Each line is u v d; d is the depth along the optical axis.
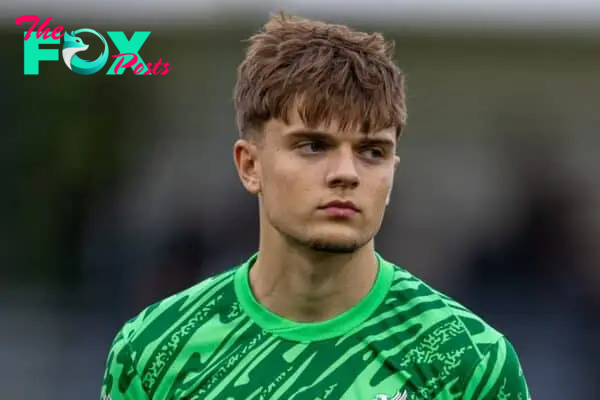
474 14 35.03
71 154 38.12
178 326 11.06
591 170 38.78
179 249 37.88
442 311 10.85
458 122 38.78
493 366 10.54
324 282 10.62
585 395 36.09
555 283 38.84
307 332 10.70
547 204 39.06
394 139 10.43
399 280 11.04
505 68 37.91
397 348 10.59
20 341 36.81
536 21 35.19
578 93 38.25
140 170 38.41
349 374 10.49
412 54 37.53
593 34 35.22
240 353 10.77
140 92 38.06
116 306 37.78
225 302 11.09
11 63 36.97
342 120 10.02
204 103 38.00
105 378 11.33
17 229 38.25
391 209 39.53
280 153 10.30
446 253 39.50
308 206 10.11
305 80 10.12
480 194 39.25
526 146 38.97
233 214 37.91
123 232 38.25
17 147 38.00
